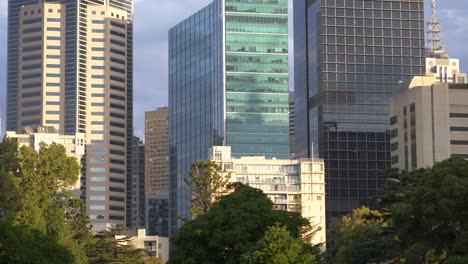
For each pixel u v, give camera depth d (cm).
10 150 13612
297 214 10581
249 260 8825
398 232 11369
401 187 12738
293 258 8694
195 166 13938
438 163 11362
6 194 11812
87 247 18062
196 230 10175
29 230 9294
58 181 15800
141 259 19975
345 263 13412
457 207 10644
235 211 10069
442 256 12100
